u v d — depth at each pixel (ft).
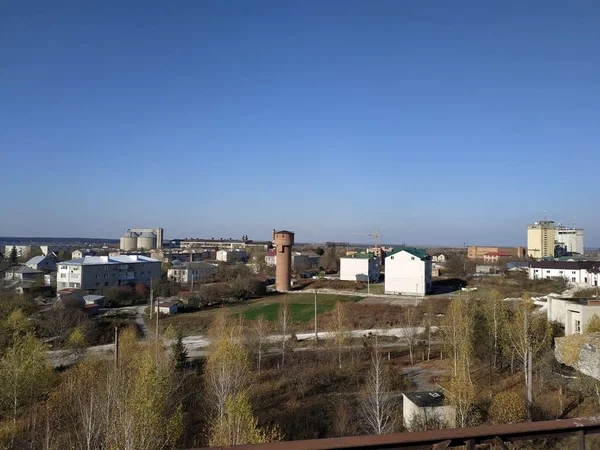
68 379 81.46
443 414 60.18
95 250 465.88
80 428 65.92
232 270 274.36
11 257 341.82
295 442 10.43
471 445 11.18
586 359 67.97
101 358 102.27
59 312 138.72
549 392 69.97
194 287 224.12
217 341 96.07
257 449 10.18
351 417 71.31
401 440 10.70
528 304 103.40
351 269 242.17
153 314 163.63
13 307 143.13
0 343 108.78
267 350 110.42
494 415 60.64
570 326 94.73
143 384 60.03
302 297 199.41
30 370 77.15
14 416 71.51
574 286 194.08
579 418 12.01
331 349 108.47
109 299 186.70
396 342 119.24
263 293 212.02
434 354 107.76
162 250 440.04
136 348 97.55
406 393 67.56
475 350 91.71
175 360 94.02
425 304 171.01
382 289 213.66
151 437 52.03
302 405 78.74
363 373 93.56
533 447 48.21
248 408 57.57
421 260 196.54
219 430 55.06
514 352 85.46
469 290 202.90
